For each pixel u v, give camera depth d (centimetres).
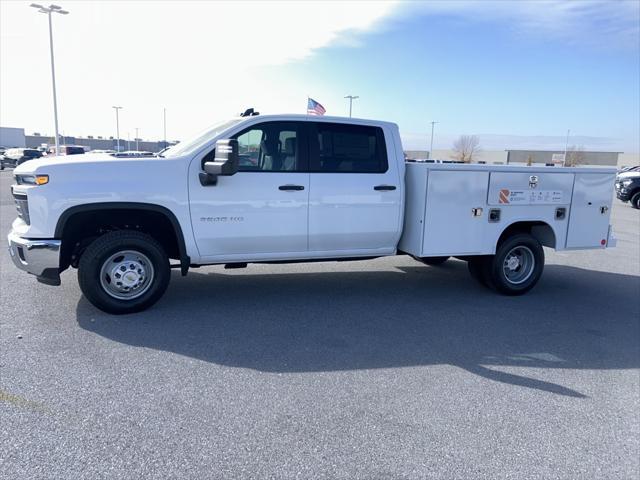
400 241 652
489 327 547
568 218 688
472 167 620
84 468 281
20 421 325
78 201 499
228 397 367
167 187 525
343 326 532
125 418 333
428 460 301
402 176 621
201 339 479
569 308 634
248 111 602
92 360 422
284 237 577
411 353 465
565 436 333
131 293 539
